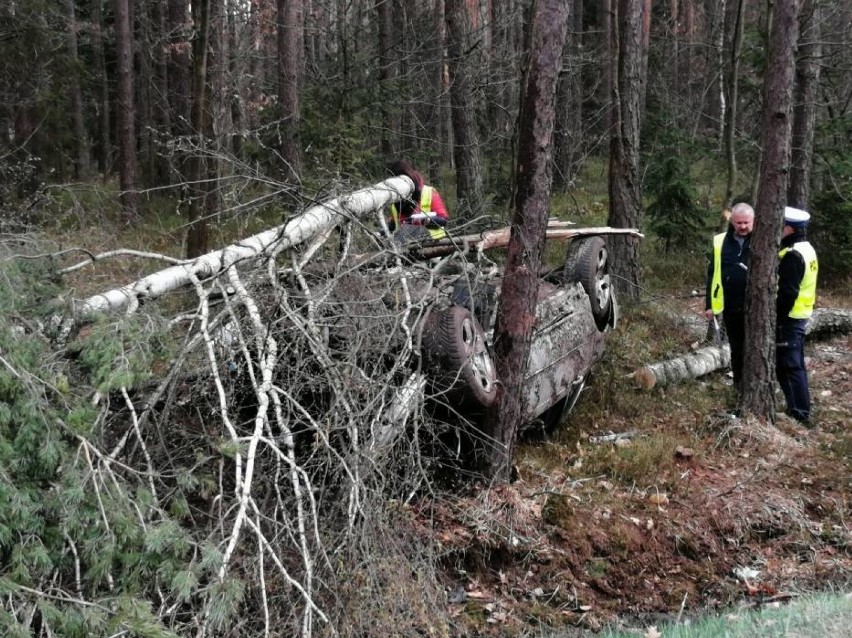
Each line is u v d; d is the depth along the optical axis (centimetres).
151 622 276
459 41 1237
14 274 355
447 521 521
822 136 1395
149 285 421
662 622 493
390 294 500
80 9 2303
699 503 602
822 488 640
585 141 1870
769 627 419
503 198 1261
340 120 1150
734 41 1027
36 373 319
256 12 1980
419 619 387
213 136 1082
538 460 633
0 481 284
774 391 739
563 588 505
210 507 371
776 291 733
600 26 2081
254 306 409
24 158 1450
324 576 358
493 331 574
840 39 1583
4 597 275
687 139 1311
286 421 385
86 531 301
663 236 1289
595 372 823
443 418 545
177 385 402
